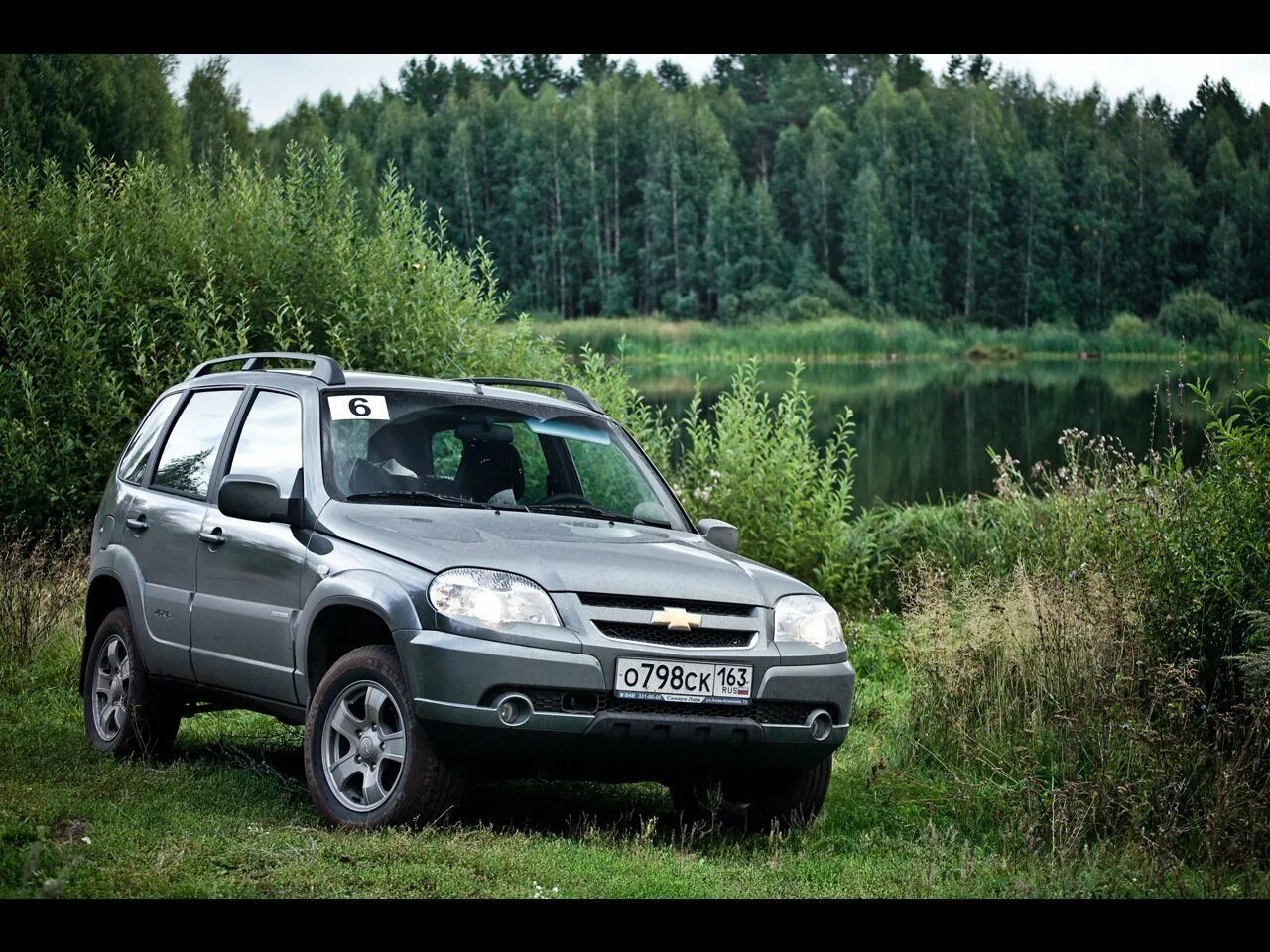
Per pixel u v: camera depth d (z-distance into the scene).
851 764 8.21
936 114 142.00
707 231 132.75
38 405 13.89
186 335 14.22
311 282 15.00
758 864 6.15
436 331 14.78
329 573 6.23
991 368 87.00
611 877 5.53
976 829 6.92
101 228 15.45
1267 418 7.99
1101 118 147.12
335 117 152.25
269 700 6.68
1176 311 117.00
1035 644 8.41
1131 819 6.46
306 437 6.83
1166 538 8.12
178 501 7.48
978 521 14.08
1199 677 7.75
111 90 37.34
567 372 15.20
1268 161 126.38
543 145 139.75
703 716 6.01
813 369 85.88
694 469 14.73
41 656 10.41
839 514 13.98
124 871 5.18
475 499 6.83
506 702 5.71
